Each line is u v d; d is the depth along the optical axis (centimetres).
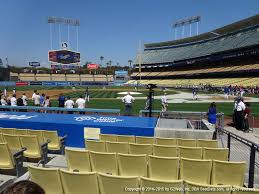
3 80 10119
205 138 1062
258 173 754
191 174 621
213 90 5925
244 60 7362
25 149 737
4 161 697
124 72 12375
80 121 1166
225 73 7244
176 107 2933
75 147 1116
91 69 12225
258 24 7438
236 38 8025
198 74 8381
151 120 1243
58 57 10219
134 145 785
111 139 943
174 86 8012
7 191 174
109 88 7625
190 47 10556
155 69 11256
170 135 1076
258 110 2672
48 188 532
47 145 841
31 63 12875
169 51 11431
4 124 1184
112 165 662
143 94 5000
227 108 2844
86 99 3450
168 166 632
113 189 492
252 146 638
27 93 5219
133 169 651
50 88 7269
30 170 536
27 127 1159
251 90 5081
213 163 606
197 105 3114
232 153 946
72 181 511
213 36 9862
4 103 1997
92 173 498
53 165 821
